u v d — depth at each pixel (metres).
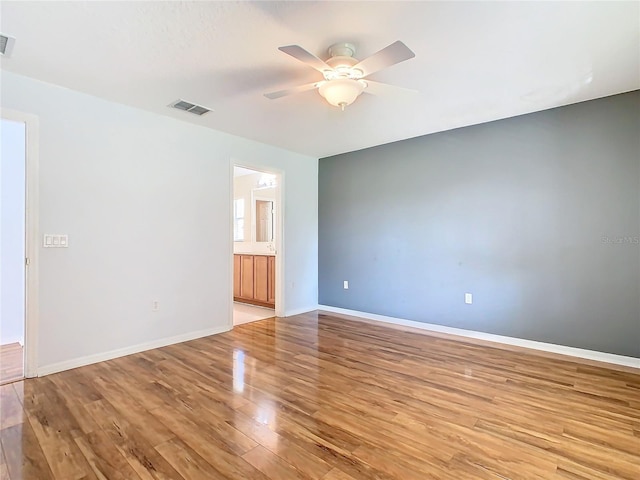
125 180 3.18
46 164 2.71
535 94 2.94
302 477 1.55
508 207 3.55
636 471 1.60
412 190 4.28
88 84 2.72
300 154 5.04
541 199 3.36
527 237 3.44
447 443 1.81
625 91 2.90
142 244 3.30
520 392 2.41
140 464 1.64
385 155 4.54
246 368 2.85
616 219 2.99
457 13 1.84
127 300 3.20
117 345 3.13
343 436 1.87
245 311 5.20
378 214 4.62
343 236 5.04
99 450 1.74
